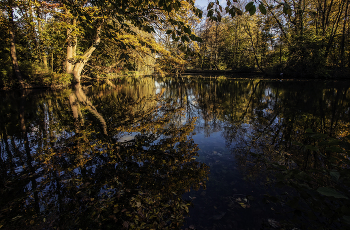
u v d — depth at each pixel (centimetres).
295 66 1980
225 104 835
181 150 347
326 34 1803
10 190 222
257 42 2683
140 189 219
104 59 2089
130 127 497
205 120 577
